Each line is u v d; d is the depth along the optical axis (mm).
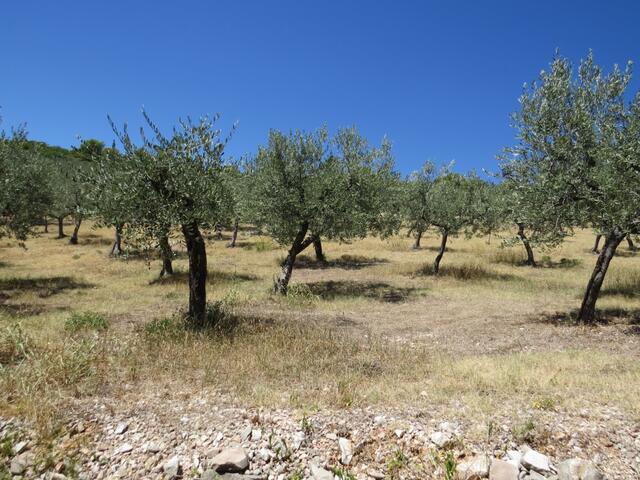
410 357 9148
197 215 10820
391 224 20891
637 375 7254
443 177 23781
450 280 21250
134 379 7512
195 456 5039
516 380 7031
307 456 4977
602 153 10211
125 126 10633
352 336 11133
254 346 9492
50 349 8328
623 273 21156
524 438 5043
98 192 10789
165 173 10805
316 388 7129
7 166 16672
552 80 11609
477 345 10477
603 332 11297
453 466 4465
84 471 4867
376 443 5133
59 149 64688
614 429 5141
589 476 4238
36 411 5918
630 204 10031
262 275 22875
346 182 17422
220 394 6844
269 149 17047
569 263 26969
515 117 12188
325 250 34250
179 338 9992
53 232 45938
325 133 17203
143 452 5168
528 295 17500
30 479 4719
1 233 17922
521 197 11766
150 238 10797
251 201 17156
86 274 23344
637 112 10484
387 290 18891
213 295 16906
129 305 15367
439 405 6121
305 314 13961
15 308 14727
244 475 4602
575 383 6875
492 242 38969
